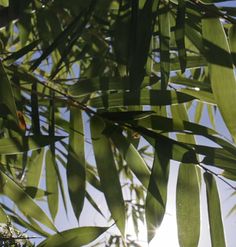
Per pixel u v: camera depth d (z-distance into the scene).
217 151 0.90
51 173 1.04
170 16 0.99
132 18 0.87
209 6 0.89
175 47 0.98
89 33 1.03
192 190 0.91
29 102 1.03
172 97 0.93
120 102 0.95
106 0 0.94
